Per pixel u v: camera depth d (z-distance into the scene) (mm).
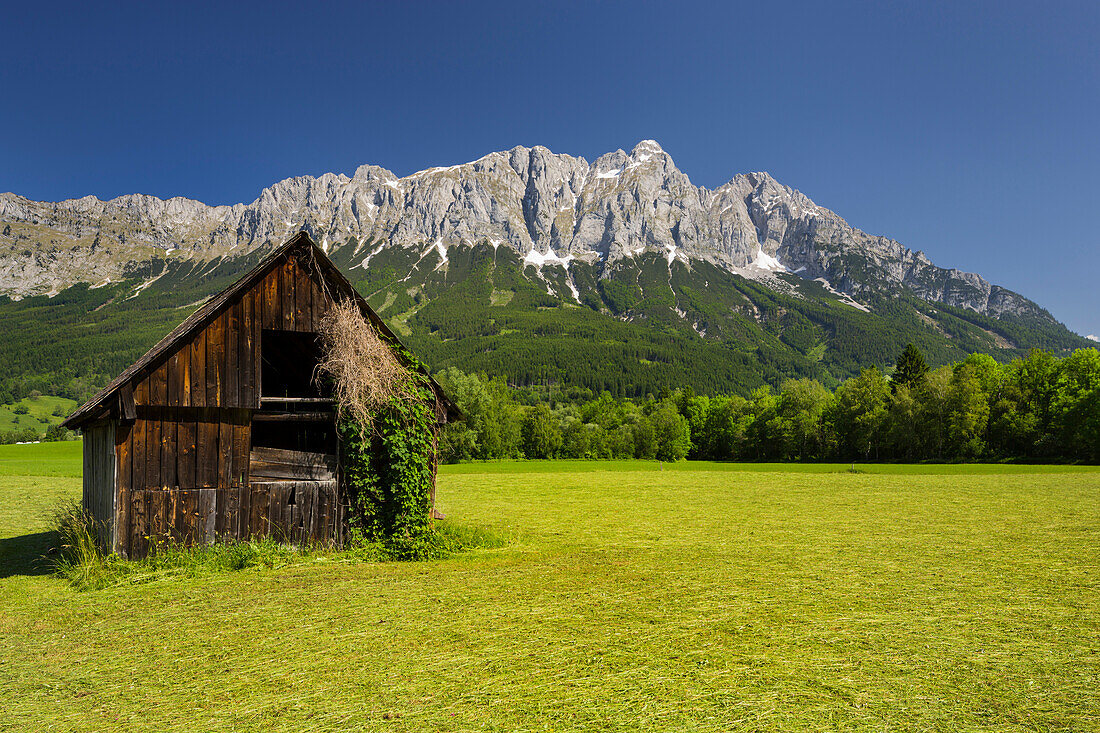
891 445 108062
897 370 121688
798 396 127062
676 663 10258
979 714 8336
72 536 19281
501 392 124938
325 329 20109
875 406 109812
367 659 10438
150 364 17656
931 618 13062
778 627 12352
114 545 17156
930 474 70000
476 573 17484
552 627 12266
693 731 7801
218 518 18375
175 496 17891
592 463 100750
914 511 34531
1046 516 31609
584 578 16859
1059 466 83312
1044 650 11016
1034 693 9062
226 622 12617
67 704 8781
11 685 9516
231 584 15805
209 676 9758
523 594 14969
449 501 40906
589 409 166250
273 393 25984
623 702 8688
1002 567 18719
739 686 9281
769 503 39469
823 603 14297
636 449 127500
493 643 11266
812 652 10852
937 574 17656
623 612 13398
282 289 19688
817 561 19688
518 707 8516
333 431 21031
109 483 17734
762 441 132375
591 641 11383
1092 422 87375
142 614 13258
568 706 8547
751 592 15336
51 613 13477
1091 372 91438
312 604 13930
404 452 20094
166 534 17719
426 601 14258
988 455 99438
